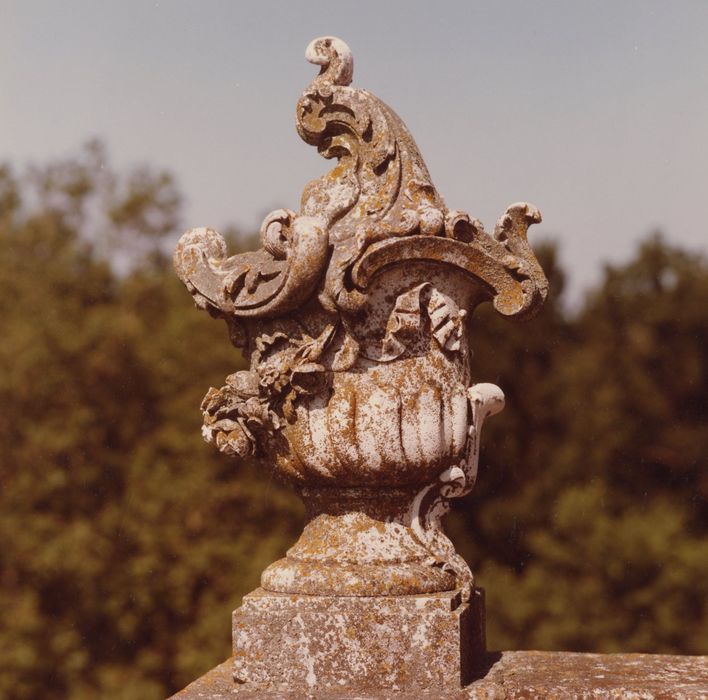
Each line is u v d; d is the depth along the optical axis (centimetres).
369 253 343
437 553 357
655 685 342
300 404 352
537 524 1284
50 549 1302
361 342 351
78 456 1354
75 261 1448
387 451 348
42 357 1346
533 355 1327
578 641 1220
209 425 363
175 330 1366
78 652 1305
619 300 1364
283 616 345
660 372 1327
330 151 372
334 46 373
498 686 341
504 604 1242
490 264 356
